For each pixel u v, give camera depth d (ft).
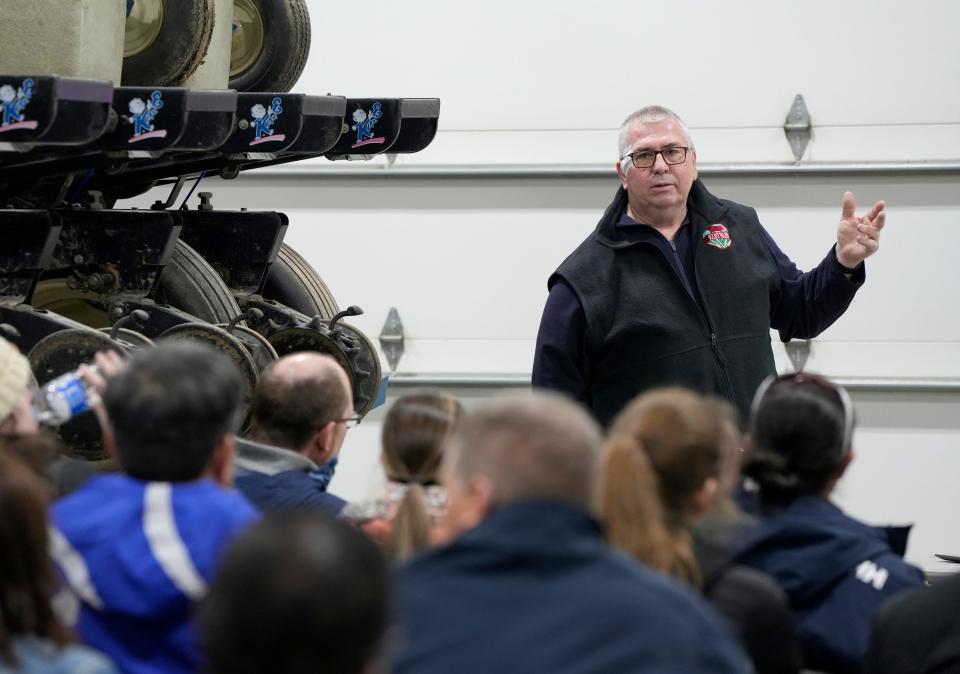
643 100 40.98
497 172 41.32
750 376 25.41
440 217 41.78
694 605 10.31
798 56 40.32
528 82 41.34
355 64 41.96
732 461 13.85
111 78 28.25
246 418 27.09
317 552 8.44
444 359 41.91
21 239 25.80
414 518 14.35
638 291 25.14
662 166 24.99
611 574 10.36
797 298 26.40
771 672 12.92
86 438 24.27
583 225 41.39
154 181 35.06
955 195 39.91
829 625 14.73
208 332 27.30
